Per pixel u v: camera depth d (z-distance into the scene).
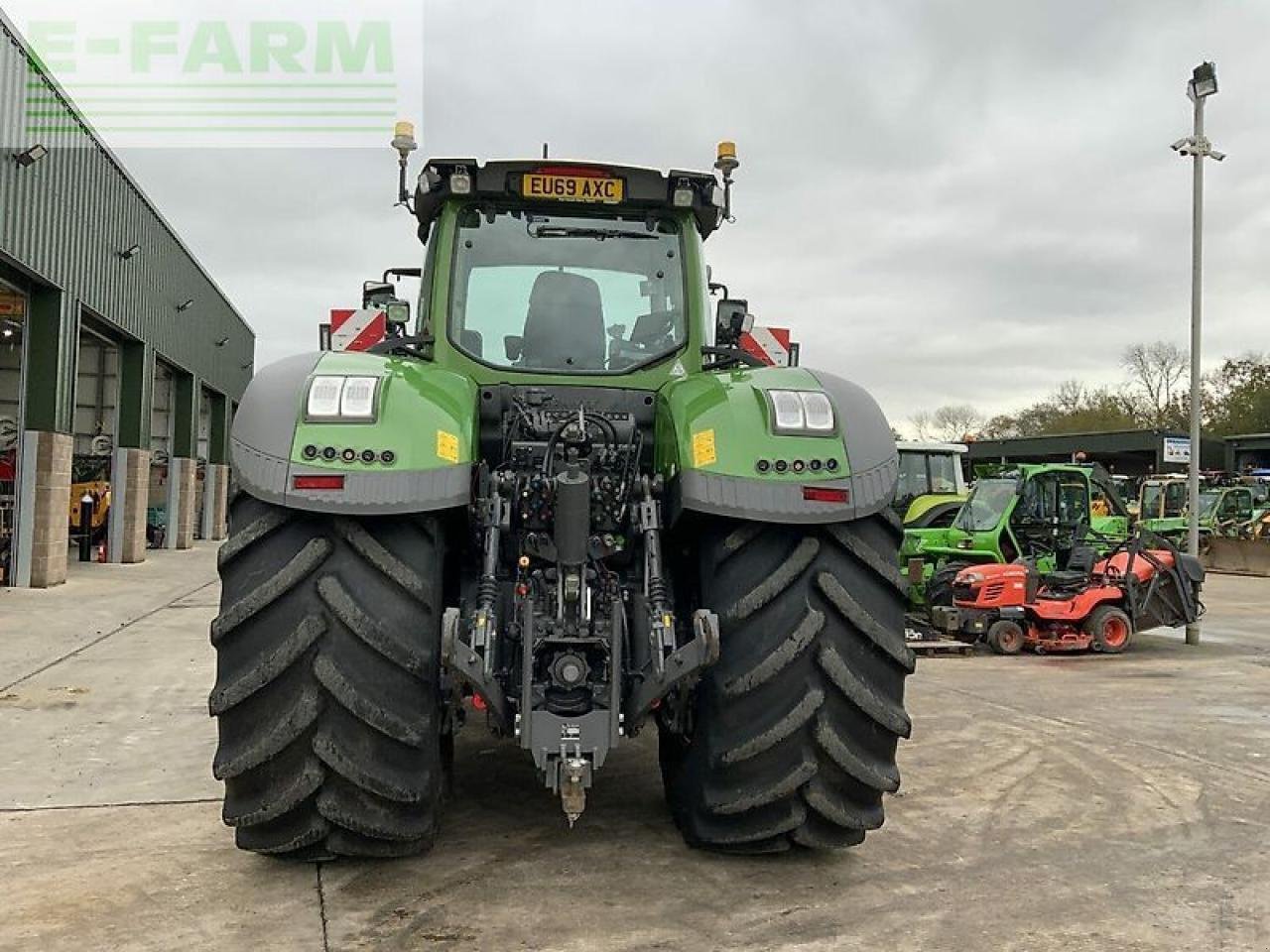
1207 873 3.55
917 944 2.92
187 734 5.58
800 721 3.14
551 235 4.09
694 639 3.10
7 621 10.30
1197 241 11.38
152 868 3.42
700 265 4.15
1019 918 3.12
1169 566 10.23
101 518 19.67
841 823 3.23
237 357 31.64
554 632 3.13
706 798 3.29
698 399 3.49
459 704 3.65
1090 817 4.18
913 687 7.54
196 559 19.86
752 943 2.89
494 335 3.99
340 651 3.00
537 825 3.89
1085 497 11.81
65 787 4.48
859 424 3.35
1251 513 23.89
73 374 14.77
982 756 5.24
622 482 3.52
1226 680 8.07
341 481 2.97
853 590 3.26
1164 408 53.81
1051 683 7.84
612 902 3.15
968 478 31.17
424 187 4.04
